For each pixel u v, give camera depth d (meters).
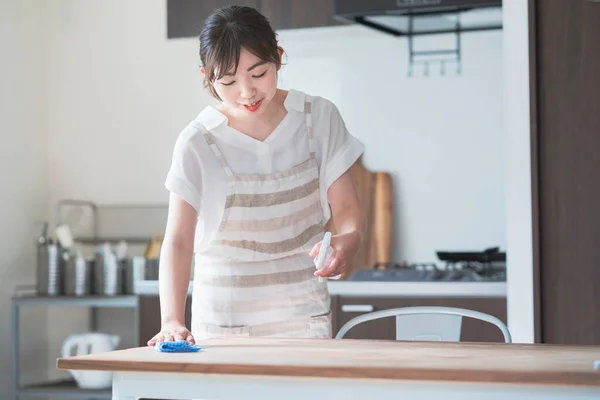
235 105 2.01
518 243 3.20
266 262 2.13
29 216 4.88
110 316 4.91
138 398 1.62
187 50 4.82
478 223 4.33
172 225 2.08
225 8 1.99
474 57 4.35
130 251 4.88
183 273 2.04
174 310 1.97
